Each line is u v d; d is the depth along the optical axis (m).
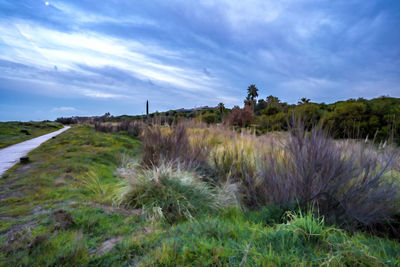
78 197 3.78
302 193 2.89
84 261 1.89
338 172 2.79
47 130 25.27
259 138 6.00
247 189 3.90
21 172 5.71
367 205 2.71
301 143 3.06
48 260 1.84
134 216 3.05
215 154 5.30
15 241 2.12
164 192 3.51
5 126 19.66
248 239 2.09
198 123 8.27
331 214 2.75
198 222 2.73
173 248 1.92
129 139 14.29
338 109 10.45
